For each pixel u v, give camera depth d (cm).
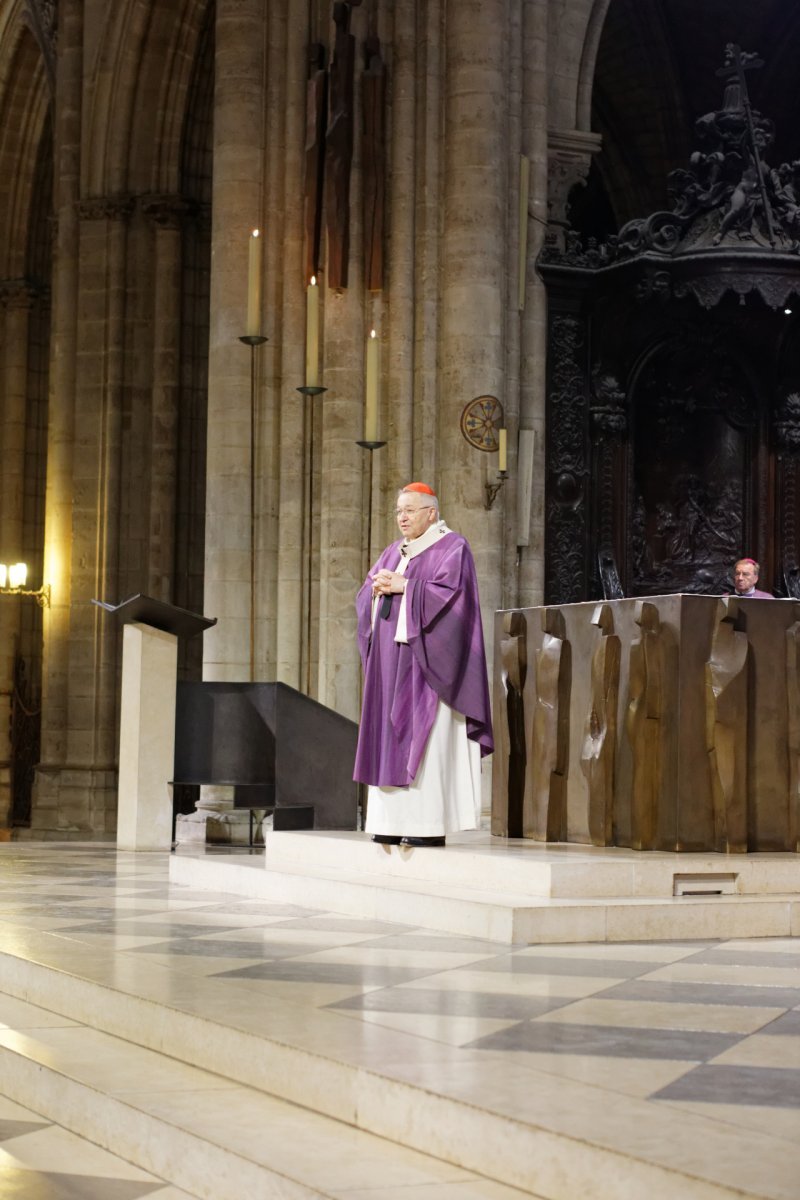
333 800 1501
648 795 970
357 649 1756
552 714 1038
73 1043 709
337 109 1762
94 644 2311
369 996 687
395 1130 536
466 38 1797
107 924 941
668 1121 476
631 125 2972
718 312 1930
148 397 2345
